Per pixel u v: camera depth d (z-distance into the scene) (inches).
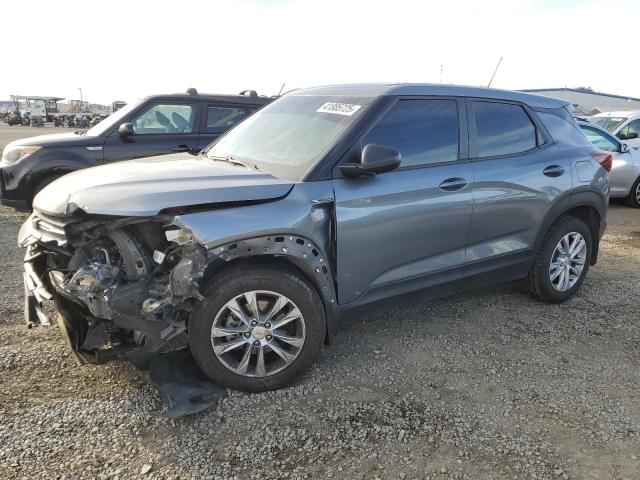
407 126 138.7
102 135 276.8
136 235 112.2
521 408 117.8
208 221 107.4
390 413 114.5
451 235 145.4
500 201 153.6
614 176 362.9
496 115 158.9
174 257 110.7
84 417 110.1
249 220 111.0
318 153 127.4
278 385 121.4
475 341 150.3
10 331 147.1
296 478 95.0
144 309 107.3
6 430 105.0
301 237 116.7
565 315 170.9
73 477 93.4
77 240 113.9
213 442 103.8
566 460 101.2
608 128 434.6
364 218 127.0
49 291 123.1
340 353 141.3
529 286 176.6
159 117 288.8
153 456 99.5
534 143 167.2
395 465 98.8
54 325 150.4
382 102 136.3
